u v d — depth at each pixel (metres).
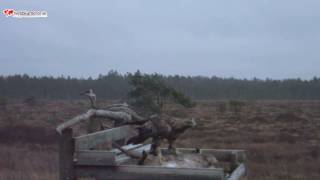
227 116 48.56
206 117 46.75
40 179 11.77
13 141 22.72
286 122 43.62
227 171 6.03
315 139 30.66
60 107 53.38
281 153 21.92
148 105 17.92
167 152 5.68
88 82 91.81
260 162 19.05
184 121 5.52
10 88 89.31
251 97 108.19
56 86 90.69
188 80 109.38
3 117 41.12
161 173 4.29
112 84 84.81
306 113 54.03
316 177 15.98
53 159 15.53
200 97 99.19
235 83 118.94
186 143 25.08
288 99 104.19
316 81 120.56
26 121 36.22
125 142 5.46
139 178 4.32
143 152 5.13
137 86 19.09
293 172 16.80
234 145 25.33
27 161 14.52
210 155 6.21
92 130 5.19
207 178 4.22
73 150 4.34
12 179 11.78
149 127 5.37
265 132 35.19
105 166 4.35
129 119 5.34
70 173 4.34
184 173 4.26
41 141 22.73
